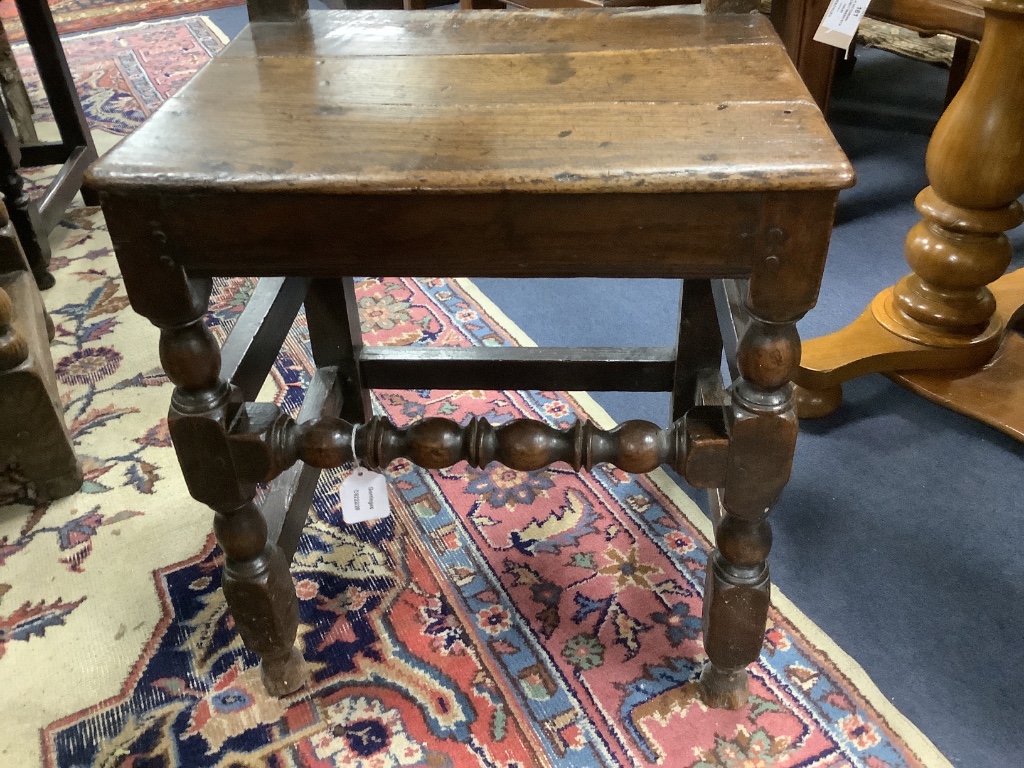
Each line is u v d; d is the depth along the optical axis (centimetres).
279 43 68
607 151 49
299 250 52
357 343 93
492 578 86
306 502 82
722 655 69
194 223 51
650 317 129
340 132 52
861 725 71
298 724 72
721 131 50
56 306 135
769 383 55
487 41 67
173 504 96
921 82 205
